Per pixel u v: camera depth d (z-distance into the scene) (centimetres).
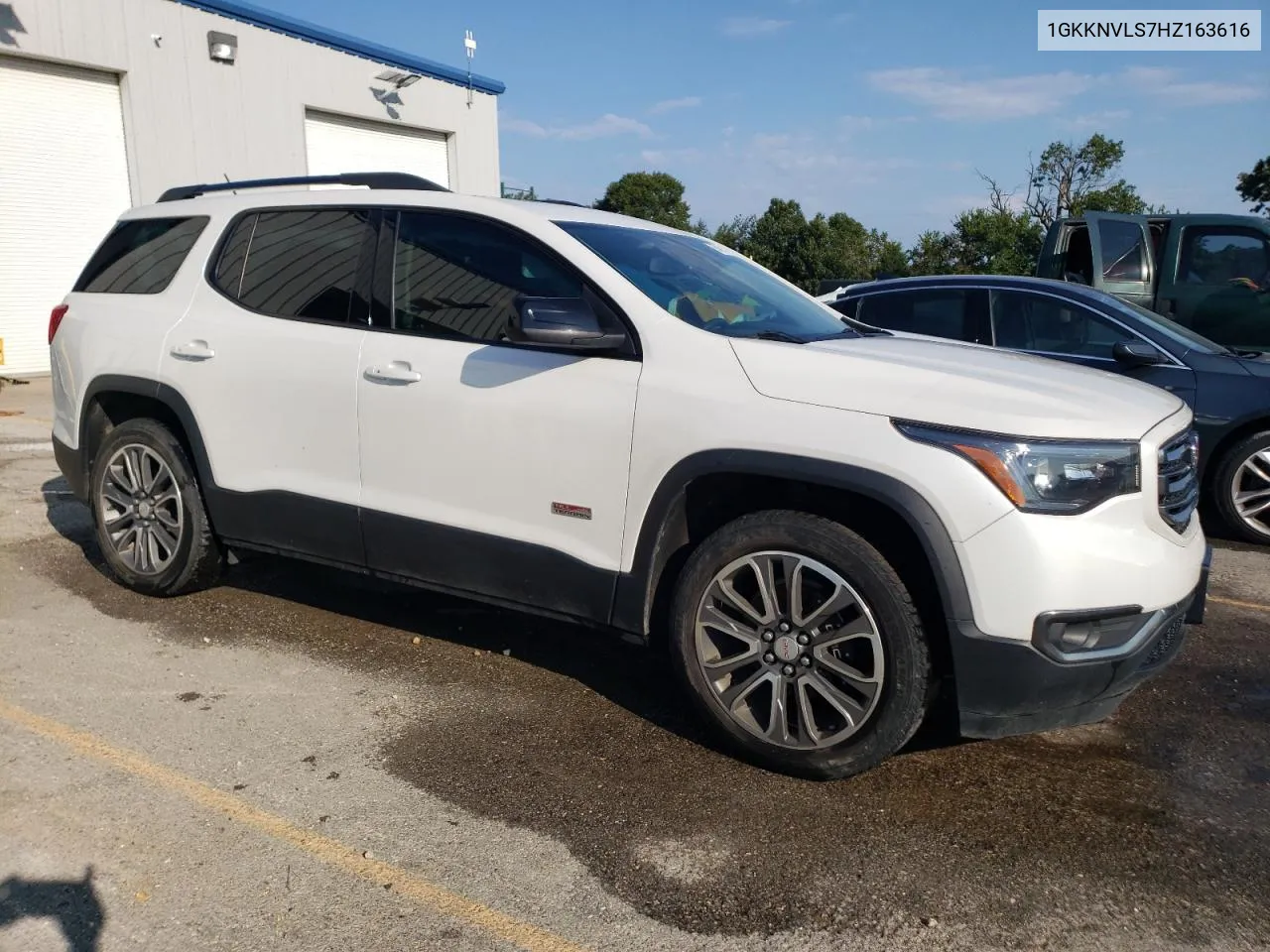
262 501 425
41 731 343
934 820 301
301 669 404
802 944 244
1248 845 292
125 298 481
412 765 328
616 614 345
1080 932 250
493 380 361
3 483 723
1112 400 316
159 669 399
